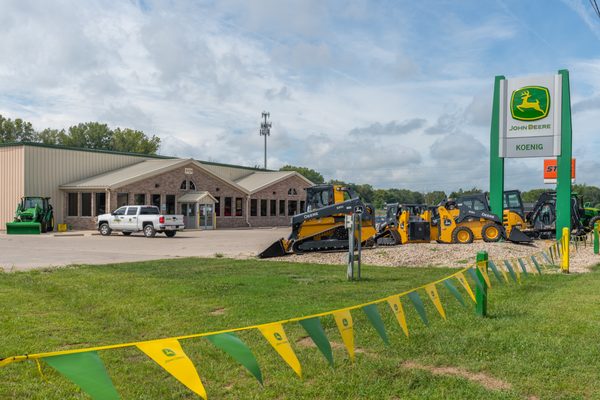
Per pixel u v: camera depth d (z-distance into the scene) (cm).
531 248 1872
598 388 475
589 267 1383
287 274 1239
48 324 711
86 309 824
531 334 648
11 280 1116
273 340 336
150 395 464
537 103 2169
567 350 583
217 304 851
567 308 805
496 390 471
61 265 1452
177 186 4066
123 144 9325
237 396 464
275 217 5147
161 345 288
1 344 607
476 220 2095
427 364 546
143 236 3081
